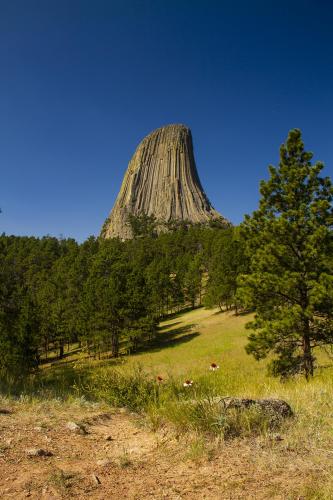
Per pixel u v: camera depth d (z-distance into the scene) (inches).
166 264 2920.8
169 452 145.4
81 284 2294.5
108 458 139.9
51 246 3784.5
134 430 179.2
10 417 183.3
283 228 559.8
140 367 272.8
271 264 583.8
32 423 176.2
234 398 184.7
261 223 616.1
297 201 598.5
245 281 608.4
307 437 156.3
